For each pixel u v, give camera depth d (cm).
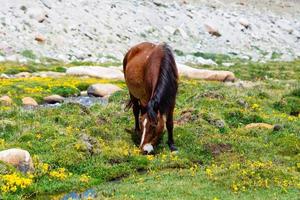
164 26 6606
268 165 1556
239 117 2198
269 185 1423
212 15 7344
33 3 5928
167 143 1872
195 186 1441
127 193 1409
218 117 2094
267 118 2202
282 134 1920
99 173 1625
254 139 1920
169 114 1781
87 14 6178
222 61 5897
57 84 3312
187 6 7450
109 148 1783
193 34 6669
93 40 5738
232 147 1834
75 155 1678
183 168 1689
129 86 1934
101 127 1972
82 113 2234
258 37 7125
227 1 8319
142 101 1888
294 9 8775
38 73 3997
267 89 3167
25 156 1563
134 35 6175
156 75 1720
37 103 2822
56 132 1869
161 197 1356
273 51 6762
